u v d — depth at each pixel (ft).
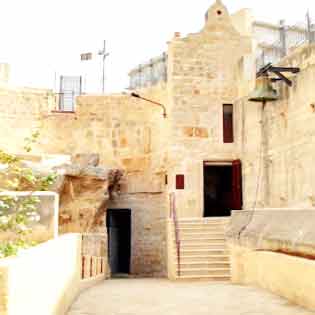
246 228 38.34
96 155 74.84
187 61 70.23
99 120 79.00
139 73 92.32
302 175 49.83
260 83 51.08
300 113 50.31
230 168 77.61
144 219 74.38
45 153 77.51
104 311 27.09
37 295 16.67
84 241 56.59
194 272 50.67
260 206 61.05
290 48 57.36
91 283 43.24
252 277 35.78
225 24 71.36
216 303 28.68
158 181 73.31
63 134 78.84
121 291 37.14
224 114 70.38
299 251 27.12
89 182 67.77
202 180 68.90
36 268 16.43
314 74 47.09
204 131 69.56
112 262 85.40
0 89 76.69
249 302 28.02
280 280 29.48
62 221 66.54
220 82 70.44
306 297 25.25
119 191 77.10
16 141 76.95
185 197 68.23
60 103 86.07
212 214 77.92
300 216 29.22
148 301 30.66
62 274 25.23
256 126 62.59
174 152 68.80
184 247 54.90
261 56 67.56
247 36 71.92
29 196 30.71
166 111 71.56
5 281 12.44
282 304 26.81
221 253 53.62
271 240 31.89
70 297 29.53
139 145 76.69
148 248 73.26
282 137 55.16
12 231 32.07
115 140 78.18
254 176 62.95
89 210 67.46
